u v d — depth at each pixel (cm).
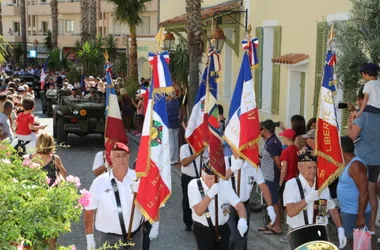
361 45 798
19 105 1611
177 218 1006
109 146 796
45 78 2995
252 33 1520
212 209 618
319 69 1115
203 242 628
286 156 852
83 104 1744
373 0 767
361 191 672
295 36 1249
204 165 616
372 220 742
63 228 437
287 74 1289
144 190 584
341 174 697
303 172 624
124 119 2091
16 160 546
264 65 1448
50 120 2511
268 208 702
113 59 3741
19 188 450
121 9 2472
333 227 841
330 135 640
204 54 1833
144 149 592
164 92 605
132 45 2517
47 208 430
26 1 5947
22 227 418
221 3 1833
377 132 782
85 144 1834
